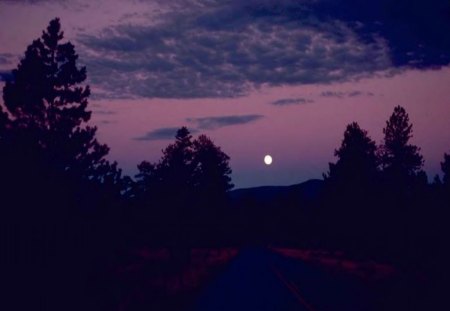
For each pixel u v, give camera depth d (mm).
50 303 12039
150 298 18172
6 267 11781
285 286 21719
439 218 29266
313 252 57969
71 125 21500
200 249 68688
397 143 42344
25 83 21047
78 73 22031
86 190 15477
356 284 22625
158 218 28578
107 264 14062
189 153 34906
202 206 36000
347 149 43906
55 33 21922
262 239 110562
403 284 21703
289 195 93750
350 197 40812
